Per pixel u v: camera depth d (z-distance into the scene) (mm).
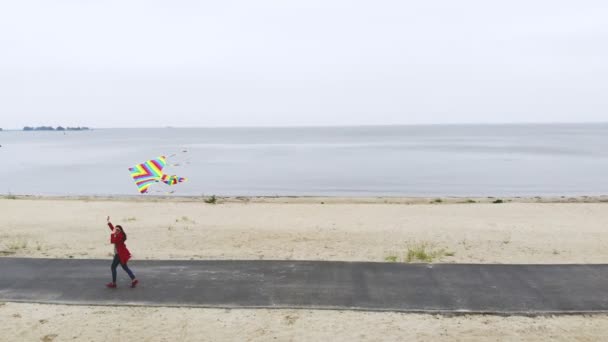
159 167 22594
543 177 47188
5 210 23641
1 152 102188
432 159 70438
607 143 114250
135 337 8625
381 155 80062
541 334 8539
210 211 23141
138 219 20562
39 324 9133
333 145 116438
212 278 11383
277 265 12352
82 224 19203
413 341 8352
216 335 8648
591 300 9867
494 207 23953
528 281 10953
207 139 171500
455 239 15953
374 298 10078
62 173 54906
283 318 9250
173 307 9797
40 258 13117
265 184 43031
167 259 13047
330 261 12656
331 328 8836
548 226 18391
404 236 16484
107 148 113812
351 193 37219
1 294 10477
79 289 10734
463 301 9875
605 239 15828
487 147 100375
